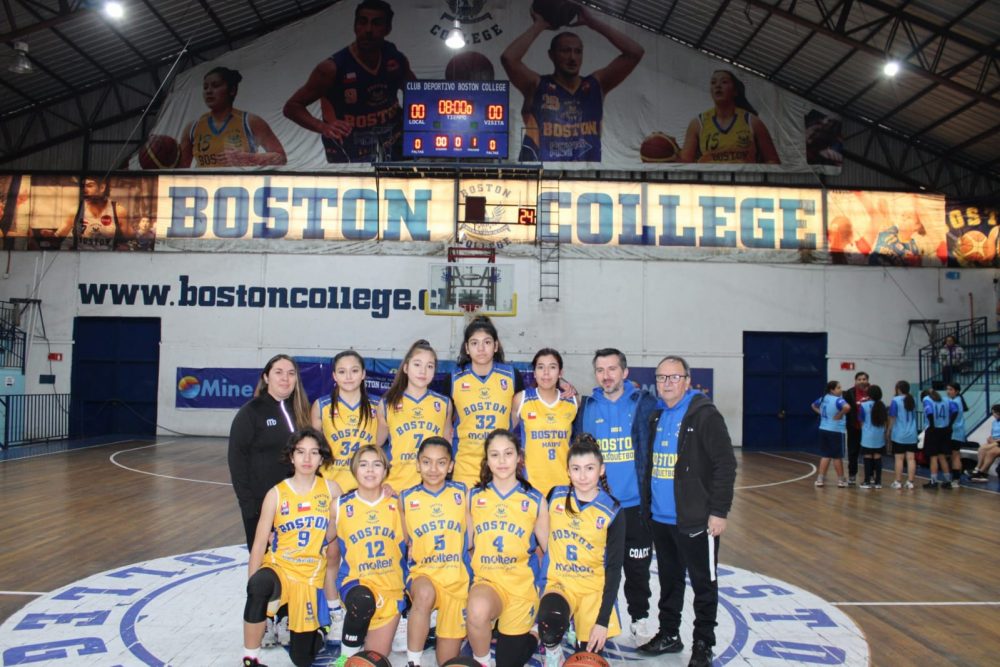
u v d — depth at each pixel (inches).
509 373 208.8
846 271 775.7
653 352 761.6
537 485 196.9
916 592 237.1
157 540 296.8
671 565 181.5
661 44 782.5
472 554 172.1
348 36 776.3
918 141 776.9
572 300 759.7
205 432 751.7
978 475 532.1
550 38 778.8
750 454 713.6
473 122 716.0
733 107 782.5
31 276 756.6
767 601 225.1
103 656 170.4
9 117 770.8
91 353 759.7
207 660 169.2
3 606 208.8
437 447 165.3
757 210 774.5
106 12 579.2
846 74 713.6
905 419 481.4
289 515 168.6
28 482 449.1
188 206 763.4
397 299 757.3
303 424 196.2
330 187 765.3
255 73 773.9
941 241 778.2
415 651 155.8
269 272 758.5
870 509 400.2
